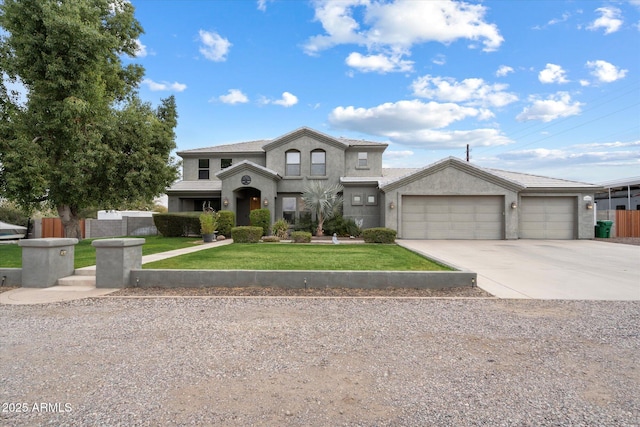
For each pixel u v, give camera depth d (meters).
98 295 7.29
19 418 2.86
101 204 18.14
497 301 6.73
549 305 6.44
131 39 21.02
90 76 16.08
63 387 3.38
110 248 7.99
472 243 17.34
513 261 11.61
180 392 3.30
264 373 3.71
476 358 4.10
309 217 21.95
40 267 8.08
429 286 7.75
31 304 6.62
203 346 4.46
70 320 5.59
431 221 19.55
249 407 3.04
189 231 21.06
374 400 3.17
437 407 3.04
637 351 4.31
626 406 3.06
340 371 3.76
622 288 7.78
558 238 19.73
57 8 15.06
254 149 24.84
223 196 21.78
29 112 15.98
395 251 13.13
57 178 16.12
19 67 15.60
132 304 6.60
